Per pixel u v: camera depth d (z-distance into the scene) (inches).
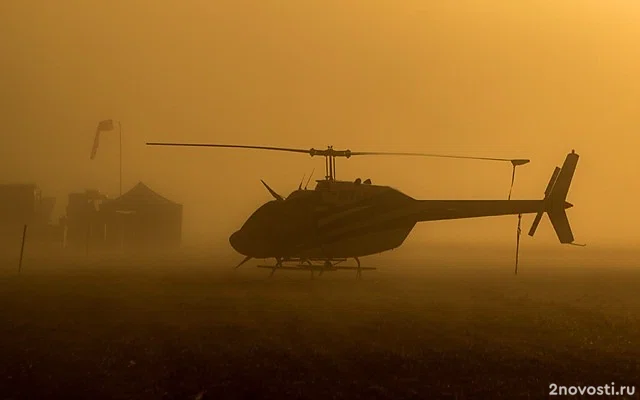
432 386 731.4
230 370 788.0
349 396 696.4
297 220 1737.2
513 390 721.0
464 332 1023.6
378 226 1740.9
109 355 853.2
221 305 1289.4
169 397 693.3
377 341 949.2
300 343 931.3
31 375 765.3
